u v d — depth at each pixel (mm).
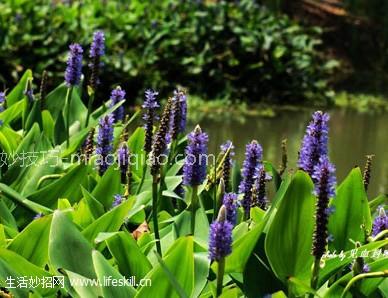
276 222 2131
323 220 2057
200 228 2334
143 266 2223
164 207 2568
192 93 8805
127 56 8641
